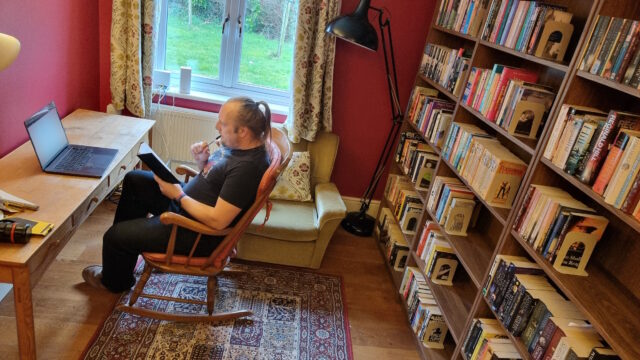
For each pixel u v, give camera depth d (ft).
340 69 10.36
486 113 6.53
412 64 10.43
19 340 5.11
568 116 4.72
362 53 10.25
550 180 5.22
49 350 6.31
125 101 10.06
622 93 4.81
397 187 10.09
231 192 6.08
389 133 10.85
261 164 6.33
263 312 7.82
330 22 8.58
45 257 5.26
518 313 5.11
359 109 10.75
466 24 7.74
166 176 6.16
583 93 4.78
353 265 9.77
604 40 4.33
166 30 10.54
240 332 7.28
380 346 7.58
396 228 9.88
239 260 9.11
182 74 10.44
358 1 9.75
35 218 5.36
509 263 5.40
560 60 5.58
